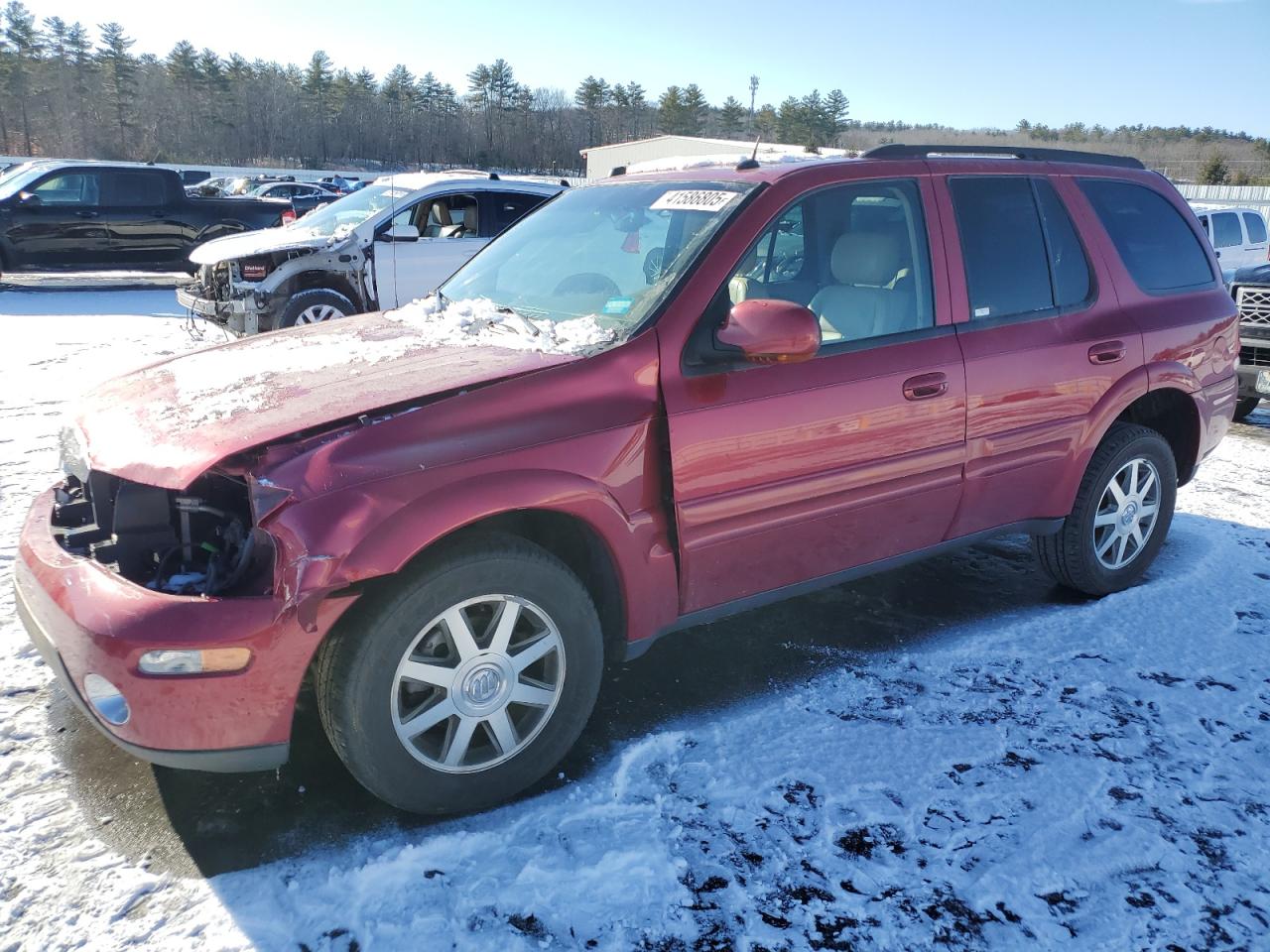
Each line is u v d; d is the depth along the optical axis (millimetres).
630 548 2752
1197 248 4402
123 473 2404
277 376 2771
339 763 2828
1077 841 2512
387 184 10242
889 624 3861
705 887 2322
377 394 2525
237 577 2299
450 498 2381
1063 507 3857
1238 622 3859
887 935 2186
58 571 2439
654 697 3244
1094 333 3791
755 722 3076
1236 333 4480
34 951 2088
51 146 85938
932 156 3576
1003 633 3756
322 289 9000
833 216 3281
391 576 2363
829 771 2805
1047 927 2217
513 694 2596
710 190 3299
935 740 2977
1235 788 2752
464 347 2941
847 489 3154
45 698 3137
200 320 11398
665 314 2842
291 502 2242
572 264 3457
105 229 14562
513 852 2430
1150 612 3955
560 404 2627
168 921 2186
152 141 88000
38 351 9383
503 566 2486
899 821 2580
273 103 93438
